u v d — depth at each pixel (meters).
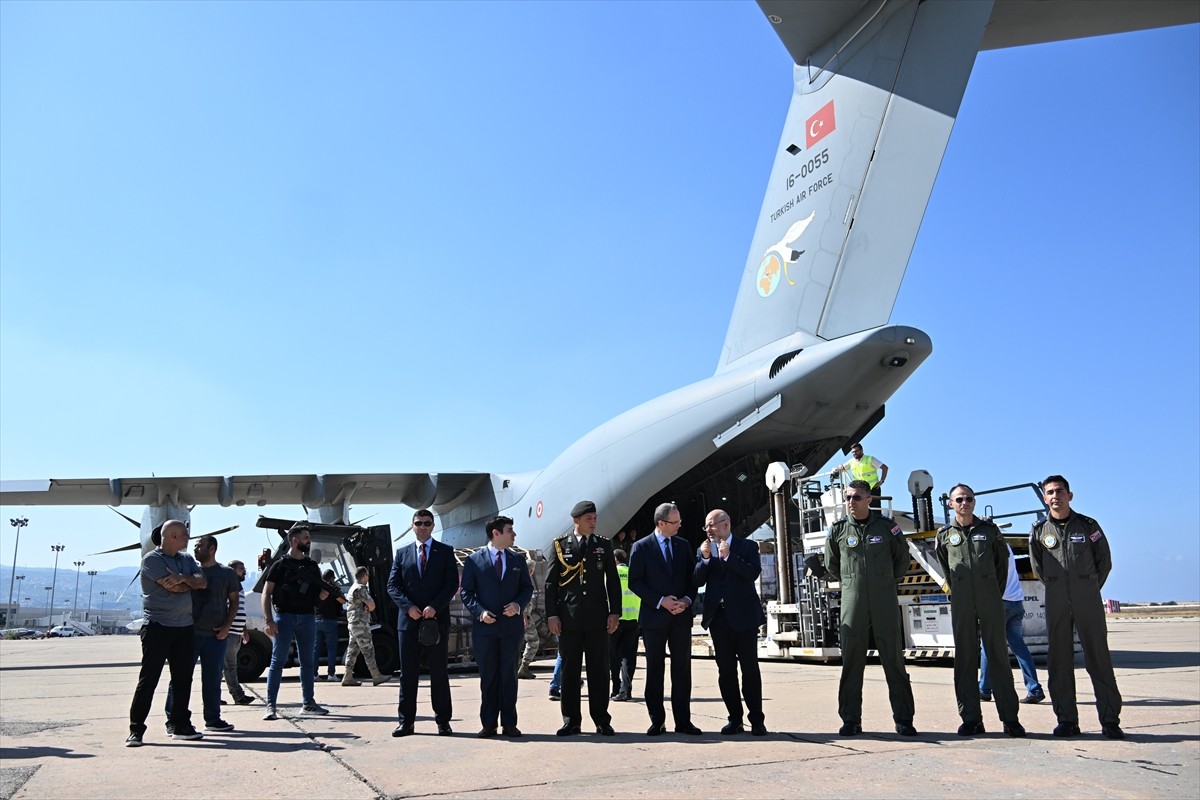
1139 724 5.60
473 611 5.66
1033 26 10.41
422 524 5.85
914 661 11.32
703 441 12.38
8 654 21.77
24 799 3.78
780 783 3.88
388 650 11.08
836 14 10.74
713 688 8.56
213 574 6.20
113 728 6.29
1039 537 5.44
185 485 18.09
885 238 10.23
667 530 5.78
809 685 8.50
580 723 5.75
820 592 11.03
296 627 6.84
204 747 5.29
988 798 3.55
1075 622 5.26
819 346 10.77
